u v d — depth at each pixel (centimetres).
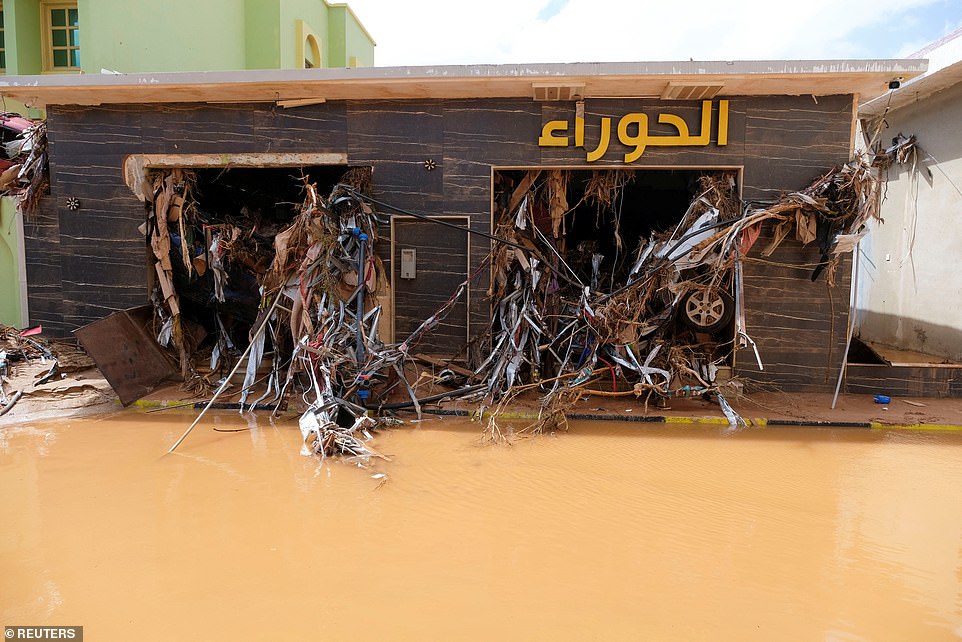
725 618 301
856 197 646
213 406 679
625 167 724
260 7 1388
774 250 715
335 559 353
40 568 340
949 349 823
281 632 286
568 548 370
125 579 330
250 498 437
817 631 291
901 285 941
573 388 629
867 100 738
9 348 759
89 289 796
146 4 1009
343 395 618
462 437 582
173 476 479
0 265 876
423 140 736
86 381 716
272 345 778
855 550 371
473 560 354
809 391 729
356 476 481
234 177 919
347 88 704
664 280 662
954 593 325
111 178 778
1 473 482
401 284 758
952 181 824
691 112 709
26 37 973
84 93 730
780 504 436
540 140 724
